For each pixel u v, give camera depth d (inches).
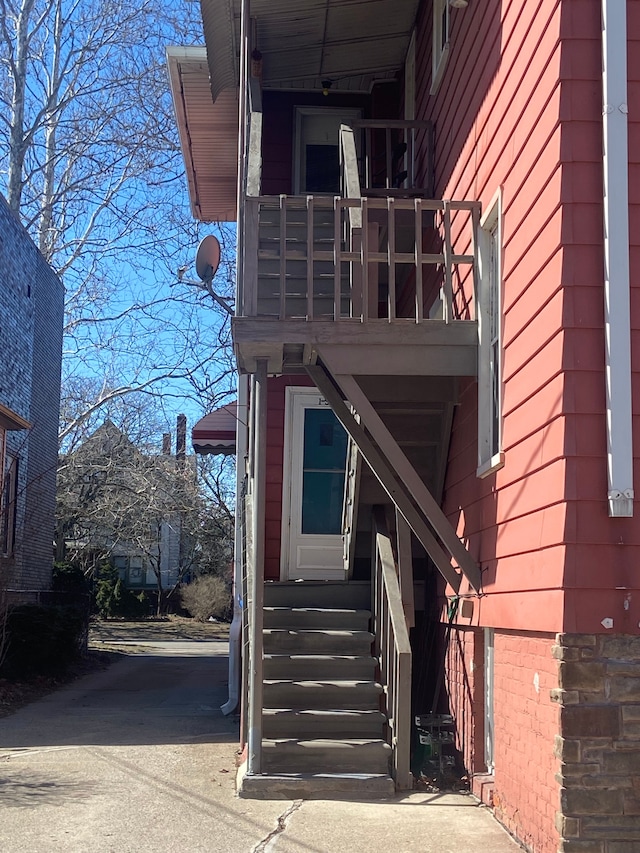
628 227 187.0
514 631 216.1
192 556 1646.2
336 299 249.9
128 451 1192.2
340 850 193.5
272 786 238.2
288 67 410.3
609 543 179.3
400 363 250.1
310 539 393.7
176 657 773.3
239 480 417.7
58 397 774.5
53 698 454.6
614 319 183.3
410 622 285.1
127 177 840.9
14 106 751.7
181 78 443.8
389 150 339.6
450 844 198.7
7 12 765.9
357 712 266.8
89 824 211.9
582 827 173.8
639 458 181.8
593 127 191.8
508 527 220.4
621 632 177.0
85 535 1264.8
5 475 589.6
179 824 212.4
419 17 366.9
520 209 218.8
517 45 225.6
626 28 192.5
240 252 270.4
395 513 321.7
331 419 403.9
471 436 264.1
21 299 635.5
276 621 309.4
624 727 175.8
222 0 357.1
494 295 250.7
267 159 430.0
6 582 480.4
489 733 251.1
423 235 336.2
